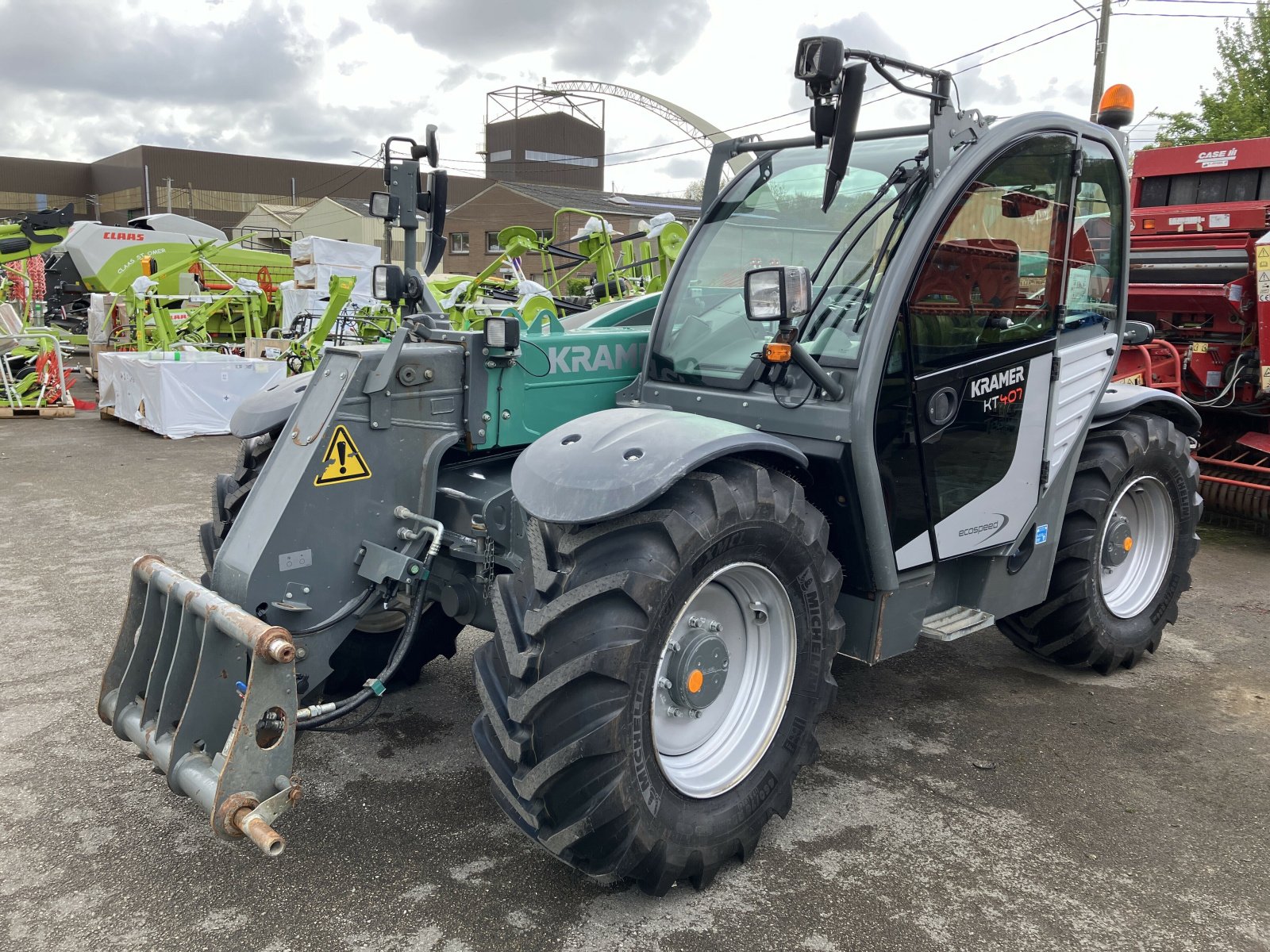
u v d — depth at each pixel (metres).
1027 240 3.07
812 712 2.67
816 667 2.67
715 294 3.05
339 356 2.74
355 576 2.74
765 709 2.63
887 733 3.42
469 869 2.53
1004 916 2.37
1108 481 3.71
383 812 2.81
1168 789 3.04
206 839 2.65
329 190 66.56
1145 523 4.13
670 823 2.32
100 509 6.60
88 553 5.49
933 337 2.80
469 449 2.98
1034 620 3.88
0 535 5.88
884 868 2.58
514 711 2.24
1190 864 2.62
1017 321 3.11
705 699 2.51
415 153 3.11
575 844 2.26
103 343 15.00
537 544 2.42
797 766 2.66
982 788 3.03
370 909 2.36
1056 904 2.43
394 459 2.79
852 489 2.68
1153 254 6.38
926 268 2.72
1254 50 17.52
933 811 2.88
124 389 10.46
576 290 6.55
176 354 10.47
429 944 2.23
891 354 2.67
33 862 2.53
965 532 3.10
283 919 2.31
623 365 3.31
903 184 2.78
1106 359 3.64
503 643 2.33
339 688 3.52
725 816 2.46
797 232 2.96
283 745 2.26
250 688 2.20
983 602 3.36
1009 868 2.58
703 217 3.23
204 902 2.38
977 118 2.81
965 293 2.88
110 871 2.50
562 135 64.38
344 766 3.10
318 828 2.72
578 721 2.18
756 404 2.83
